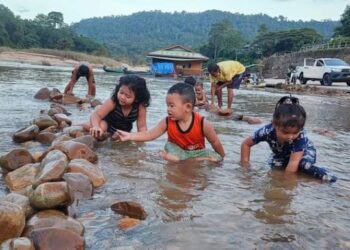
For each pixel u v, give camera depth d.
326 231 2.25
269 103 10.75
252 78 26.20
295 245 2.05
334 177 3.36
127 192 2.76
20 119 5.55
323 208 2.63
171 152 3.89
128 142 4.47
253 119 6.54
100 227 2.18
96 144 4.26
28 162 3.26
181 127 3.89
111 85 15.70
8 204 2.05
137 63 107.06
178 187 2.92
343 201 2.81
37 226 2.03
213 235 2.13
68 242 1.88
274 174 3.47
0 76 16.50
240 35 99.19
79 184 2.63
